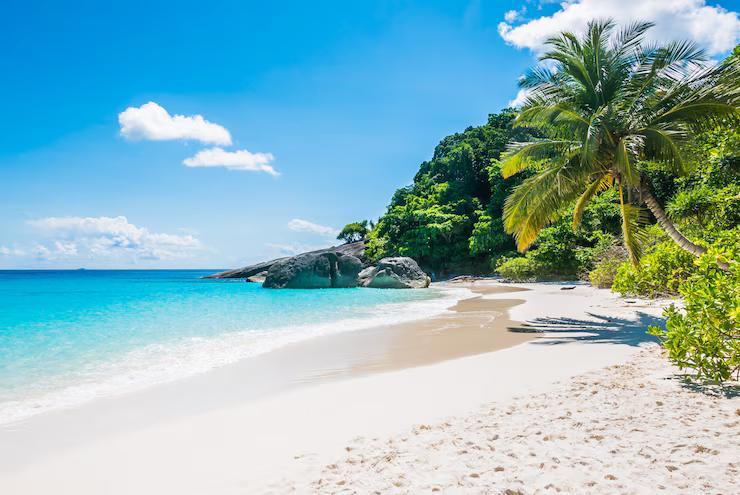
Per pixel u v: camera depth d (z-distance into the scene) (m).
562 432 4.18
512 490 3.06
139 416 5.44
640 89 12.43
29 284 55.19
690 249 11.87
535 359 8.14
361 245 71.31
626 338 10.08
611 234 30.58
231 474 3.77
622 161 11.34
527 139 49.44
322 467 3.80
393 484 3.33
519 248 14.43
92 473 3.90
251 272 76.38
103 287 45.22
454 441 4.14
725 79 11.20
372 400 5.86
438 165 64.25
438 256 52.88
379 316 15.89
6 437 4.79
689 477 3.07
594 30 13.20
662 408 4.75
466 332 11.80
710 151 14.33
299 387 6.66
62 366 8.20
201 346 10.12
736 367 5.76
